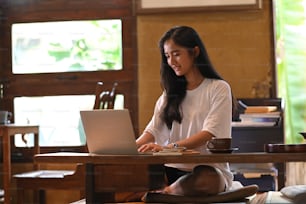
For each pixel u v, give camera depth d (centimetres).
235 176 379
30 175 395
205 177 241
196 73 288
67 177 380
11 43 486
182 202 238
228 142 231
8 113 423
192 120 285
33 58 484
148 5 454
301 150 218
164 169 259
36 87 484
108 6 472
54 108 481
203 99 284
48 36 483
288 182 356
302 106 436
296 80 438
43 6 482
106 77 473
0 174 433
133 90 466
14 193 404
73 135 479
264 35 443
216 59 448
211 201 238
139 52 460
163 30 455
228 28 447
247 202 239
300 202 238
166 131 300
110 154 239
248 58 445
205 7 446
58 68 482
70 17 478
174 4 450
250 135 389
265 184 375
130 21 469
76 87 479
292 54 438
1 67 486
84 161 230
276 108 396
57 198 459
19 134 438
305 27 436
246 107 393
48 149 479
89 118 240
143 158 223
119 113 233
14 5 485
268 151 224
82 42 478
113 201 245
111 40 473
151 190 239
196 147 266
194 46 285
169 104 290
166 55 288
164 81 292
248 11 445
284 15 438
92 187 234
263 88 438
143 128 458
